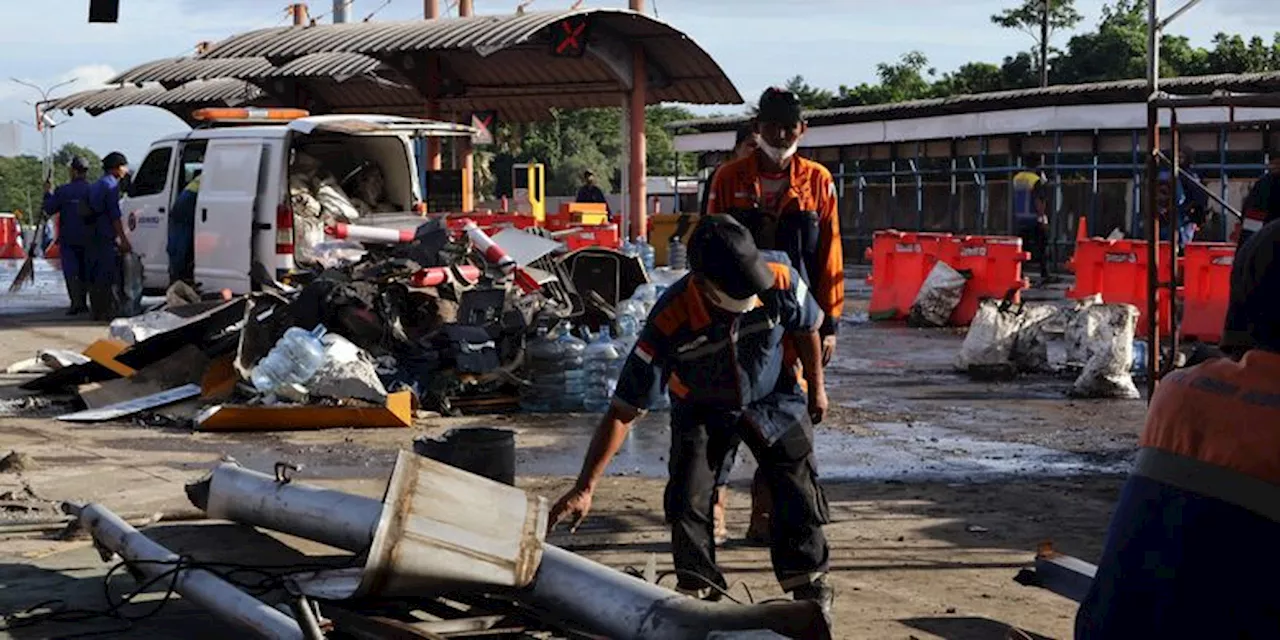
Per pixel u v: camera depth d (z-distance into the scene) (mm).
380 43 25500
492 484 5195
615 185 72562
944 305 18500
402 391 10719
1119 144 29219
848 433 10547
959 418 11273
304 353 10516
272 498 6375
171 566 5730
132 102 32188
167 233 18562
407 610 5223
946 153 33312
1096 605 2797
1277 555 2590
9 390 12414
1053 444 10125
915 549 7082
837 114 35219
